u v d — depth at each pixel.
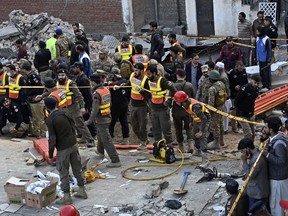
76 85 14.67
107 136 13.11
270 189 10.15
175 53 17.02
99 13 24.75
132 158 13.80
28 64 15.98
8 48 23.23
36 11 25.16
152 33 18.17
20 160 13.91
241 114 14.16
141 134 14.55
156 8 25.03
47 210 11.39
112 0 24.50
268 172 10.10
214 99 14.08
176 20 24.89
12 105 15.59
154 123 14.12
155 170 12.95
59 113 11.23
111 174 12.92
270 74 18.45
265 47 18.09
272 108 16.56
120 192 11.97
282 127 11.33
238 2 23.34
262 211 9.73
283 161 9.91
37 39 23.94
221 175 12.23
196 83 16.39
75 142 11.50
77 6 24.84
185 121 13.95
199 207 11.12
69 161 11.52
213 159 13.47
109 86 14.64
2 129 16.16
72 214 8.72
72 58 17.58
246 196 9.94
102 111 12.95
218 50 22.48
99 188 12.23
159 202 11.43
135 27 24.91
